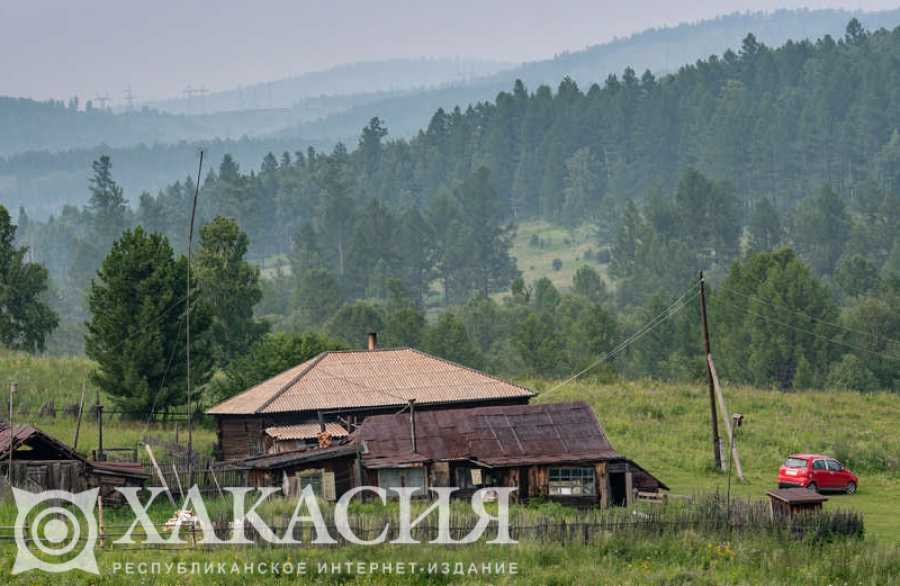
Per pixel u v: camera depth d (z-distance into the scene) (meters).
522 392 157.62
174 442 156.75
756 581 85.00
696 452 163.62
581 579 83.56
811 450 168.00
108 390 183.38
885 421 199.25
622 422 181.88
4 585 81.50
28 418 175.38
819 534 96.81
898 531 112.69
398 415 128.75
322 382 154.88
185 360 188.88
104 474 113.00
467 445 125.00
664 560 90.44
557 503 120.00
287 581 82.12
